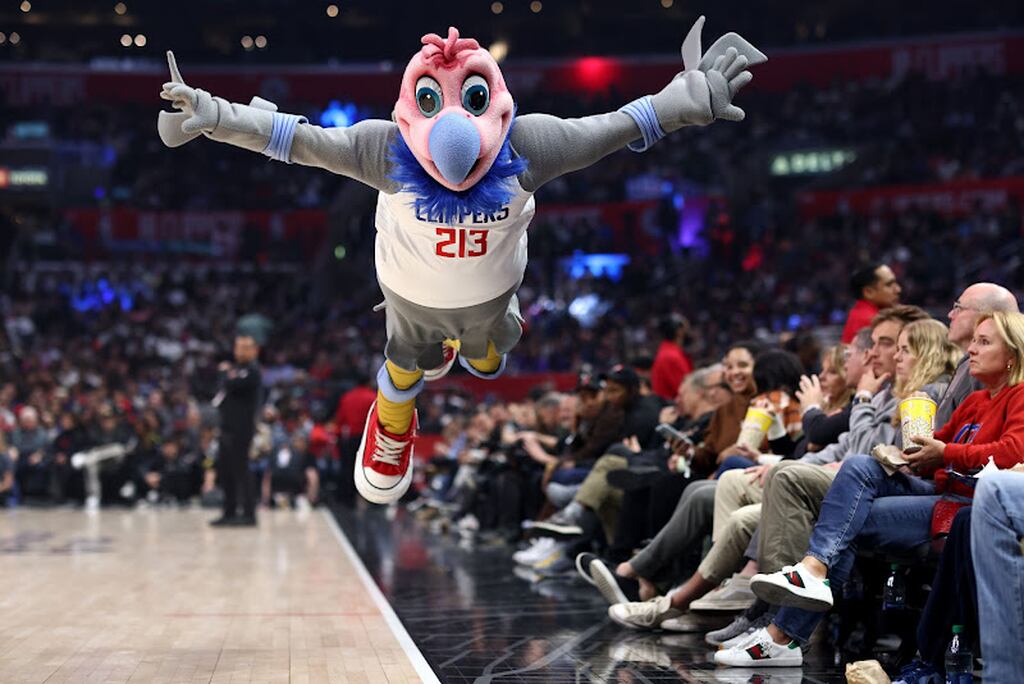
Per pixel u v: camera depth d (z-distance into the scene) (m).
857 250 23.50
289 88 30.81
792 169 27.47
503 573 7.61
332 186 30.12
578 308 24.86
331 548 9.50
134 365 24.14
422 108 3.33
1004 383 3.86
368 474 4.15
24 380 21.59
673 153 28.69
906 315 4.74
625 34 33.09
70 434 16.39
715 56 3.55
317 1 33.06
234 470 12.01
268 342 24.78
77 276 27.75
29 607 5.98
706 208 26.56
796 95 28.78
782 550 4.29
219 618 5.59
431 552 9.15
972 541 3.25
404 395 3.94
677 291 24.47
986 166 24.39
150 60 33.97
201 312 27.28
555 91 30.08
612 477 6.23
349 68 30.80
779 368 5.72
